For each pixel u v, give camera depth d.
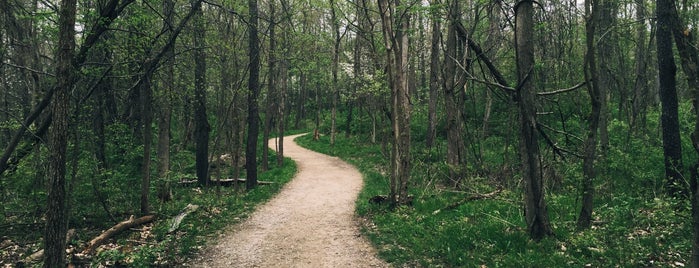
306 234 8.86
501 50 13.94
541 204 7.05
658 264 5.57
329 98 46.62
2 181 8.60
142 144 13.34
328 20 23.61
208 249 7.84
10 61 10.31
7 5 8.05
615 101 19.27
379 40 16.27
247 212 11.04
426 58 23.72
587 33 6.68
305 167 21.17
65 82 5.26
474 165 14.23
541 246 6.61
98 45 8.39
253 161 15.31
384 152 20.77
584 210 7.39
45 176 8.70
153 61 9.41
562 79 13.30
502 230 7.57
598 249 6.20
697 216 3.78
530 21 6.96
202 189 14.86
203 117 15.46
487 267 6.08
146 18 8.52
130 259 6.76
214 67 14.66
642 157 10.37
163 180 11.87
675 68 8.17
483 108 21.17
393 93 10.42
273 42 15.78
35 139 8.51
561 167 9.75
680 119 10.28
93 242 7.59
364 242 8.09
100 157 11.18
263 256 7.45
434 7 9.47
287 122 48.44
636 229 6.97
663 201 7.04
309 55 18.09
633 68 16.83
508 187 11.64
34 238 8.26
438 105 18.84
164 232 8.65
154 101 10.82
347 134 31.52
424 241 7.53
